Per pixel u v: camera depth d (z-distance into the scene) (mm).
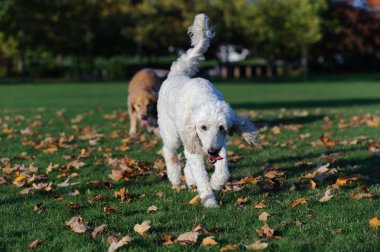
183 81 6035
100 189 6293
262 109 16266
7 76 52094
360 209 5164
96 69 55688
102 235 4570
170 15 48844
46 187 6289
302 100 20734
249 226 4750
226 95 24422
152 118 10773
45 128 11656
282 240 4312
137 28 47406
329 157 7676
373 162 7469
